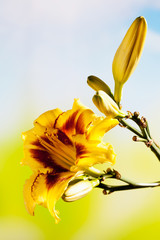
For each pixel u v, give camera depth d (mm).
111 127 474
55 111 519
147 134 504
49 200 481
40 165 516
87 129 479
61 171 505
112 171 496
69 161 517
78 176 497
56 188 481
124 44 511
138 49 508
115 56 519
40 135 520
